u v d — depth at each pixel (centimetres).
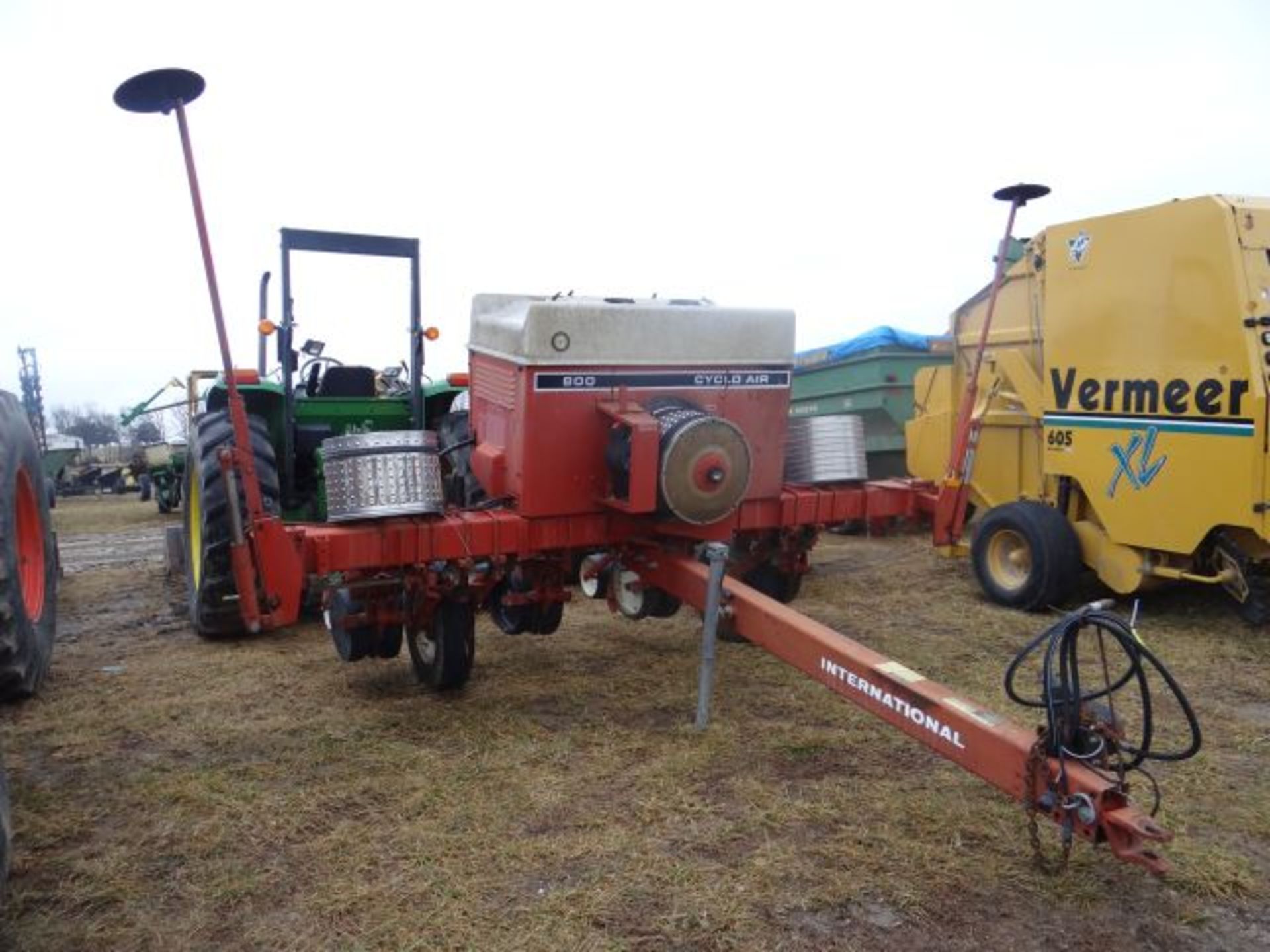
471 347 484
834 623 577
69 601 701
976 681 462
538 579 451
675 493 397
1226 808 327
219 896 274
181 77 336
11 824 300
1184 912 264
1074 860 287
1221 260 521
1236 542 550
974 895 272
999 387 694
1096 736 260
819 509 489
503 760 367
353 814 325
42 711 433
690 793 336
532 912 264
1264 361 510
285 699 447
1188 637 541
